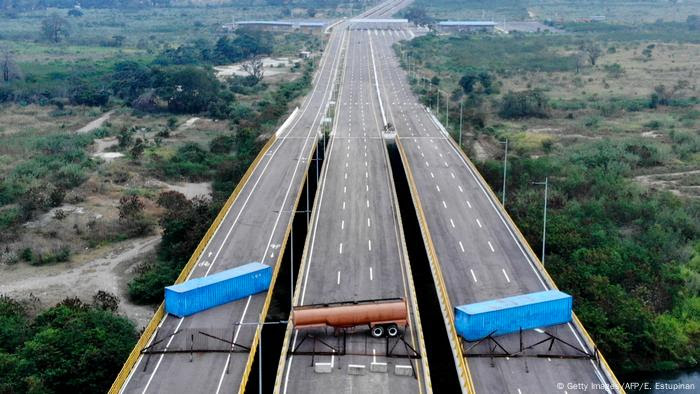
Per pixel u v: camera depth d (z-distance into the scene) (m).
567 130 174.25
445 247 87.81
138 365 62.16
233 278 73.88
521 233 91.38
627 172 136.25
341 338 65.50
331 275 79.50
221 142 158.75
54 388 62.84
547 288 75.81
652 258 94.38
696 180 131.88
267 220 100.06
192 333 67.12
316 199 105.62
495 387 58.09
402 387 58.09
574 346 63.88
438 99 186.50
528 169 131.62
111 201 123.56
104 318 74.44
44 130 180.50
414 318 69.12
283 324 79.25
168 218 104.25
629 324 78.06
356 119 173.88
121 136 165.50
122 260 100.31
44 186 125.06
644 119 184.75
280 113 185.62
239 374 60.84
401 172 124.44
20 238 105.62
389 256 85.31
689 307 85.75
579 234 97.94
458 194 109.88
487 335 64.38
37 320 75.62
